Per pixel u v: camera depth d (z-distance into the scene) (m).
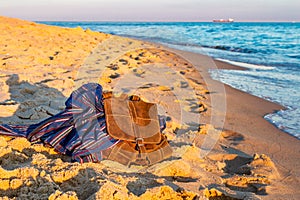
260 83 7.61
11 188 2.35
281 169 3.27
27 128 3.48
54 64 7.36
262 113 5.22
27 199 2.23
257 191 2.84
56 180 2.54
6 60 7.09
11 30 12.72
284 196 2.75
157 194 2.51
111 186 2.33
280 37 27.44
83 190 2.44
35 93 4.89
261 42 21.56
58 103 4.46
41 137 3.28
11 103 4.36
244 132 4.29
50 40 11.40
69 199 2.19
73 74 6.39
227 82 7.55
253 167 3.21
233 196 2.66
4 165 2.76
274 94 6.53
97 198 2.21
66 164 2.75
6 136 3.33
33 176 2.47
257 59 12.34
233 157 3.49
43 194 2.28
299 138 4.15
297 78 8.32
